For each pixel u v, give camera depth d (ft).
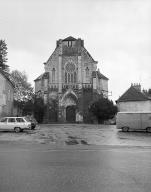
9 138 98.89
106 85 310.65
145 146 75.10
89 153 58.08
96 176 35.17
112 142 87.10
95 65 289.94
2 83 185.78
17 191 28.30
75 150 63.93
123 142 87.15
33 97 289.12
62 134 118.52
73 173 36.91
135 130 144.46
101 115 262.06
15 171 38.01
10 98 228.22
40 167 41.06
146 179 33.63
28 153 57.52
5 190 28.66
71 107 284.00
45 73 290.35
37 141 88.74
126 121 139.33
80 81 287.28
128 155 55.01
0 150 63.00
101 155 54.85
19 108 277.85
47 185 30.66
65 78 290.35
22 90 295.89
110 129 158.92
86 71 290.15
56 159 49.11
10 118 130.72
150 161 47.09
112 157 51.98
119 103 280.31
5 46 267.39
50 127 183.01
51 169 39.58
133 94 277.23
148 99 267.39
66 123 272.10
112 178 34.09
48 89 286.87
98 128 171.01
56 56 292.61
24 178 33.94
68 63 291.17
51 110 282.97
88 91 284.41
